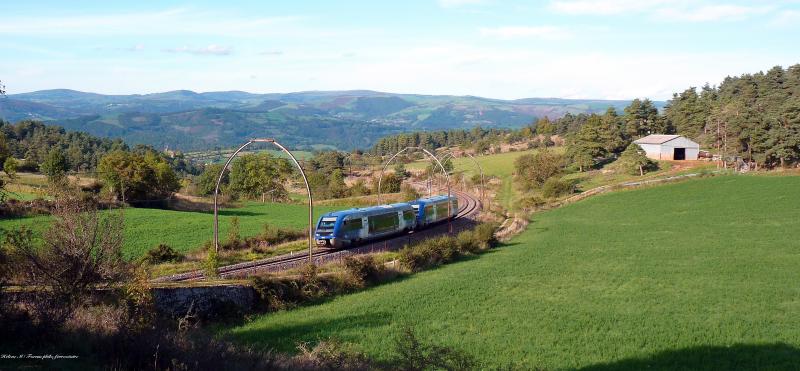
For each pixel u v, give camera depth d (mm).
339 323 26594
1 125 181125
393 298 31984
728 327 24859
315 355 17656
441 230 61938
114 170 78812
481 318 27547
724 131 105062
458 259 47531
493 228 56688
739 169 93312
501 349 22734
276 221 68812
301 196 125750
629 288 33531
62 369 13500
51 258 19625
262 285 29828
